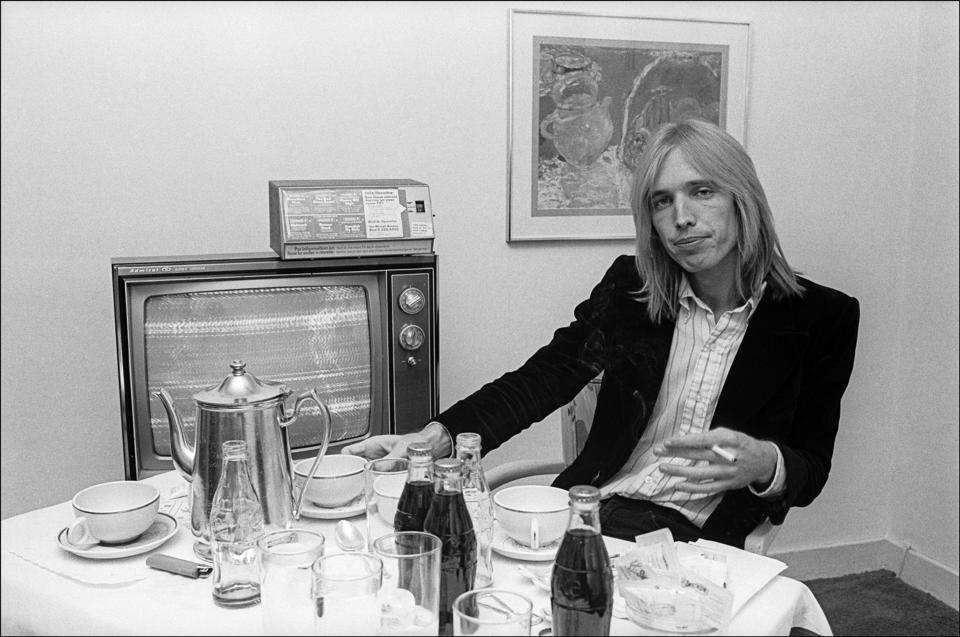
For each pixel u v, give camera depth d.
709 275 1.69
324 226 1.70
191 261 1.63
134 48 2.09
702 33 2.48
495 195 2.39
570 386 1.79
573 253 2.49
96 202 2.10
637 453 1.78
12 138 2.03
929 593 2.69
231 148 2.18
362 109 2.26
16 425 2.10
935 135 2.61
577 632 0.92
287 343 1.72
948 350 2.58
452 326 2.40
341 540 1.20
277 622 0.95
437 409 1.84
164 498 1.42
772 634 1.00
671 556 1.08
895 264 2.74
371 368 1.80
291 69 2.20
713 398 1.68
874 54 2.64
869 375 2.77
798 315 1.65
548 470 1.87
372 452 1.47
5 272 2.06
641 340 1.75
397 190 1.79
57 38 2.03
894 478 2.83
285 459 1.21
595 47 2.40
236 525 1.05
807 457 1.57
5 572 1.13
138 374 1.59
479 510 1.07
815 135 2.63
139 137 2.11
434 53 2.30
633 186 1.70
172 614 1.02
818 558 2.81
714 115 2.53
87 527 1.19
